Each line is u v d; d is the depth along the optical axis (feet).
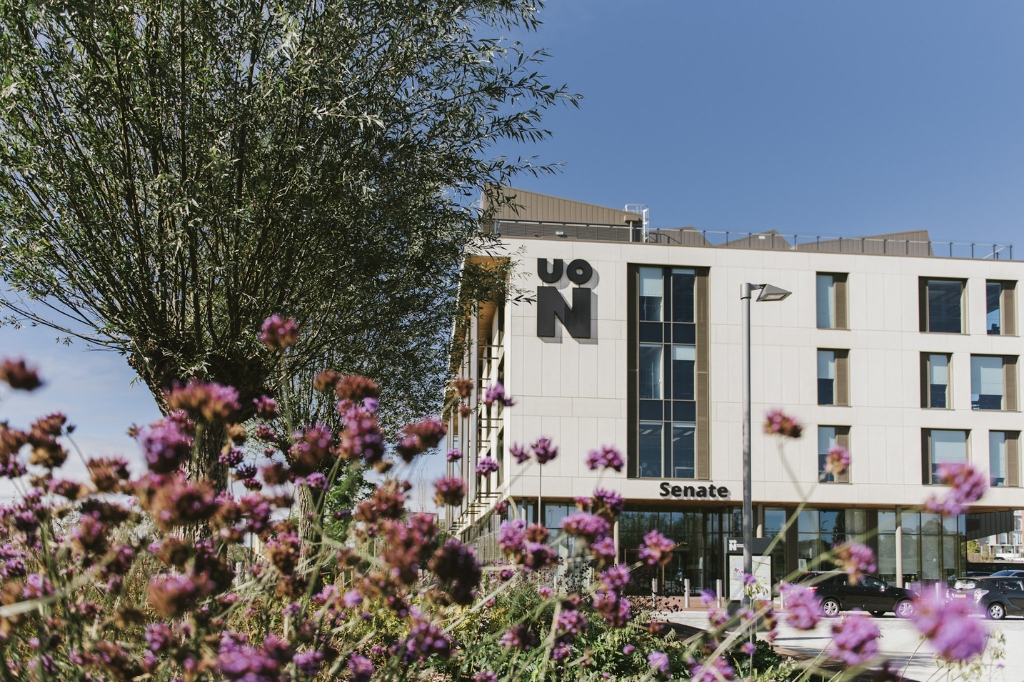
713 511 101.76
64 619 7.53
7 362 6.60
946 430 102.27
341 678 10.25
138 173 25.07
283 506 8.84
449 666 13.16
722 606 9.70
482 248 33.81
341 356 32.83
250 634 10.91
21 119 23.39
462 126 29.66
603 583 8.72
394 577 7.24
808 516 101.50
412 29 27.86
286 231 27.14
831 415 100.53
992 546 241.76
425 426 8.45
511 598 15.23
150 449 6.83
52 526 8.69
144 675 7.47
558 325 98.58
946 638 4.66
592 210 118.62
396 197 27.86
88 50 24.04
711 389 99.86
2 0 22.67
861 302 103.40
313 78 25.50
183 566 7.28
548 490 94.48
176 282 26.55
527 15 29.27
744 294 50.08
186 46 25.18
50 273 24.16
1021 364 103.86
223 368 27.17
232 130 25.89
